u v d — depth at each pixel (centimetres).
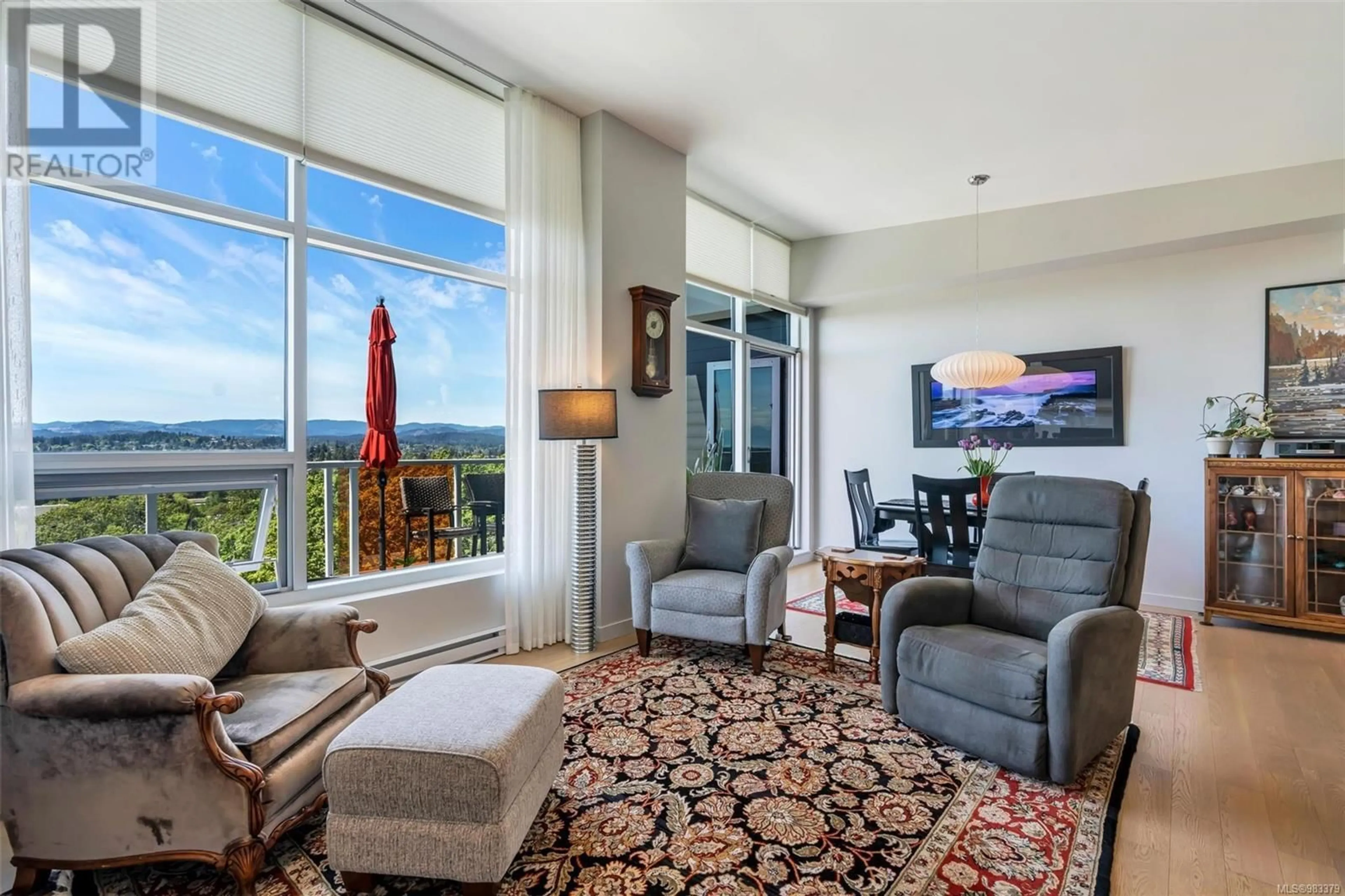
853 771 221
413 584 323
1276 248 432
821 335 634
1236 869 172
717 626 317
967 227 514
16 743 156
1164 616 436
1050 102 335
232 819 158
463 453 361
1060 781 208
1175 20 266
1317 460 381
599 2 265
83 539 207
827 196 480
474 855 152
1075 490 262
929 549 425
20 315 196
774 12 269
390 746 157
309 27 279
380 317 314
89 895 162
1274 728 257
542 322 349
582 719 262
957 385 458
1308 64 295
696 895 161
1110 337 488
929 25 275
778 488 371
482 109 345
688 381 522
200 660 185
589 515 348
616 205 374
